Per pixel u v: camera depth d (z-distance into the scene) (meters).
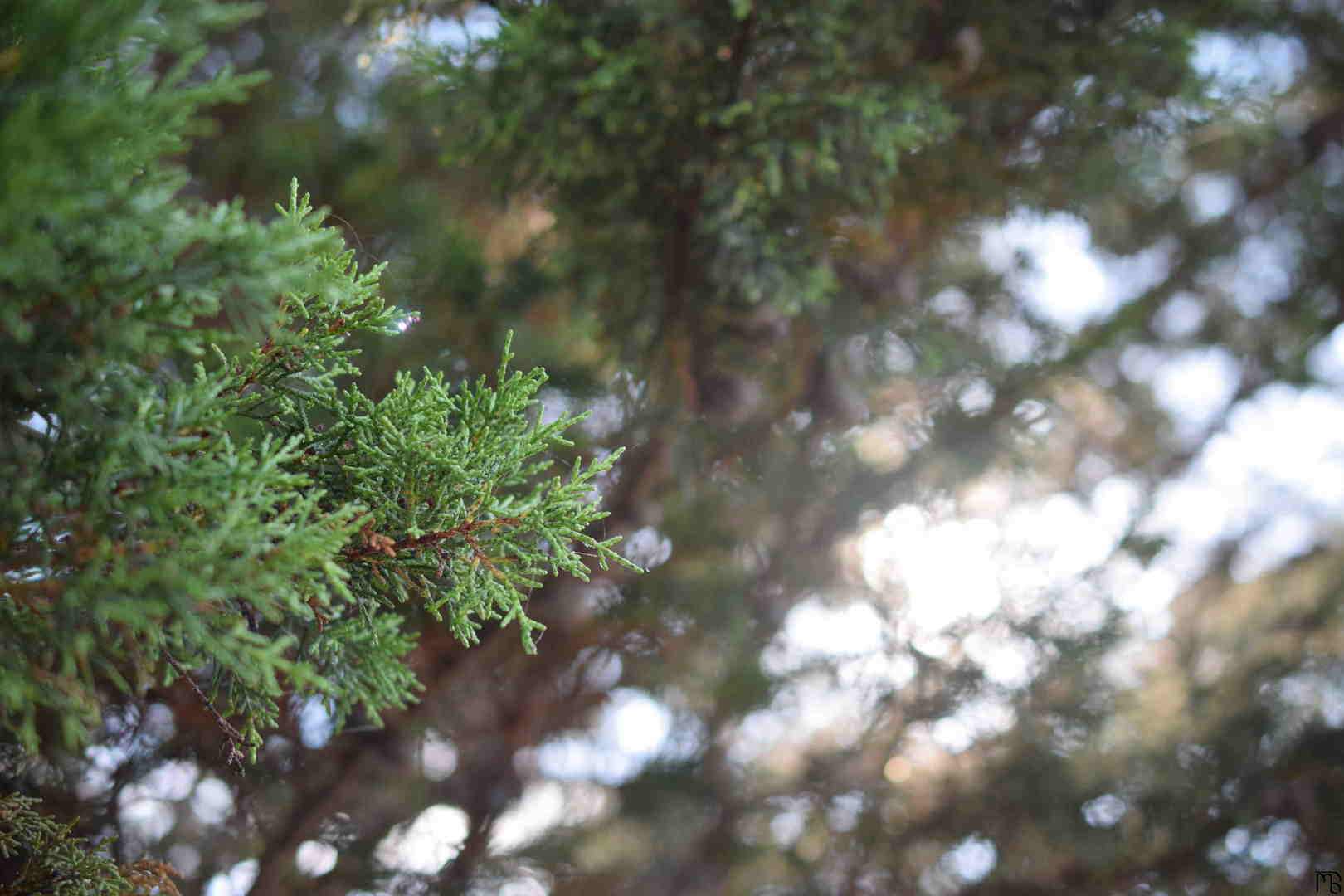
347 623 1.10
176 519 0.89
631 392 2.46
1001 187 2.38
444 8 2.20
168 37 0.84
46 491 0.87
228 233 0.84
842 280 2.47
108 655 0.99
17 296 0.81
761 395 2.61
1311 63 2.80
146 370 0.95
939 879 4.13
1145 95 2.22
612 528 2.56
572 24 1.93
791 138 2.01
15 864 1.42
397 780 2.82
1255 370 4.33
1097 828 4.08
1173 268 3.88
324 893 2.83
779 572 3.42
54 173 0.74
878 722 4.16
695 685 3.66
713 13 1.93
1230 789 4.11
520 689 2.93
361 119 2.87
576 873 3.67
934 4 2.16
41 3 0.78
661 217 2.17
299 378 1.08
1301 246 3.85
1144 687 4.41
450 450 1.09
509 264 2.52
